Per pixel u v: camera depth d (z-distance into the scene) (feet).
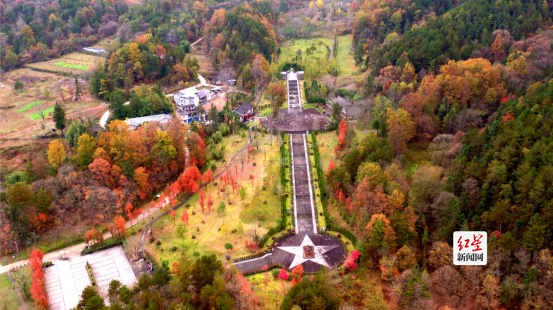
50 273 494.59
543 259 375.86
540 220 397.80
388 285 442.91
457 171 504.43
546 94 546.67
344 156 625.82
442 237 441.27
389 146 589.32
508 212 431.84
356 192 523.29
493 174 456.86
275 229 548.31
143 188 617.21
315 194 623.77
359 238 503.20
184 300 394.11
